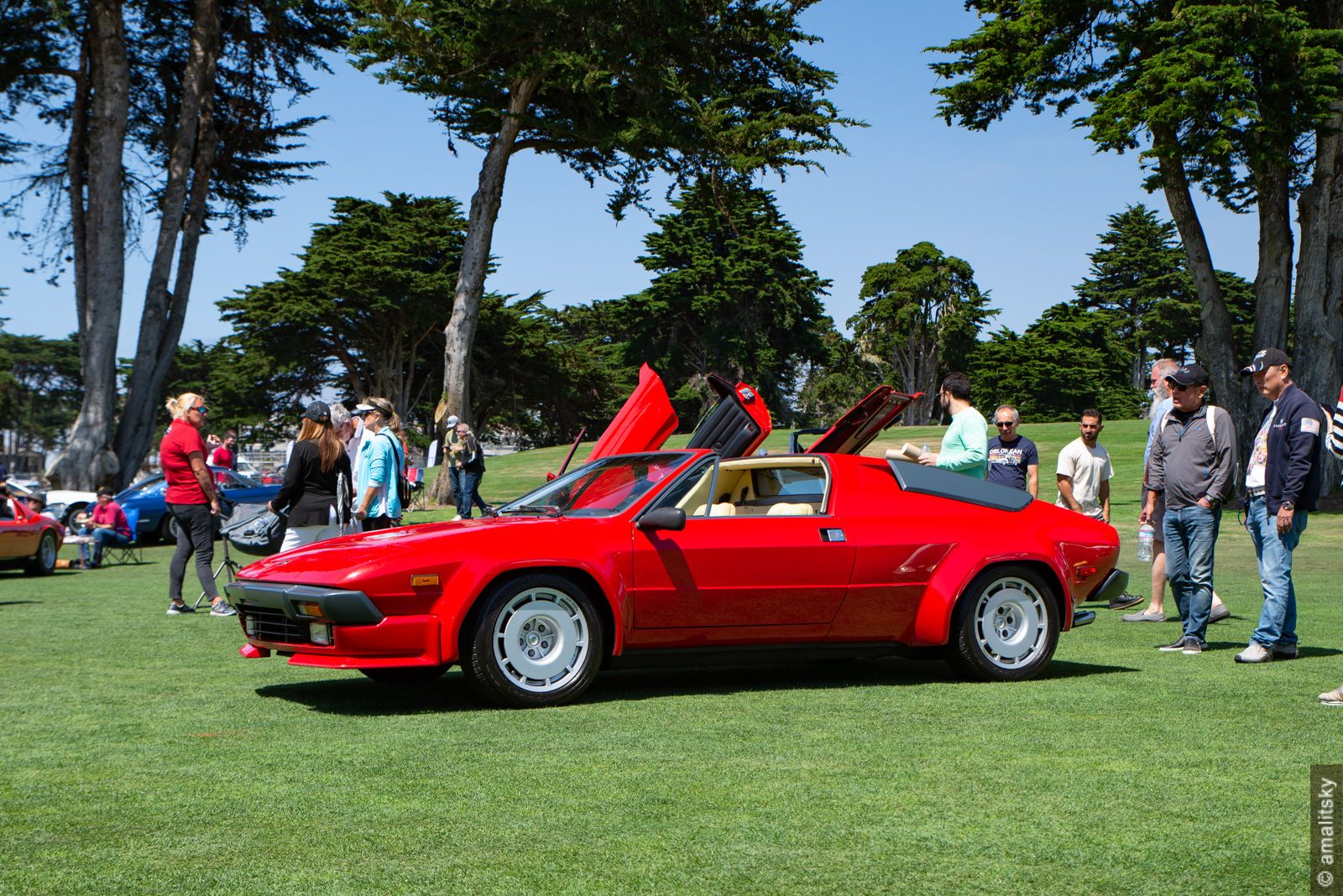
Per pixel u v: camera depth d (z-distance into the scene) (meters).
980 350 102.25
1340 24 30.53
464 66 30.73
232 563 12.33
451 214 67.50
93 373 34.59
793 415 90.81
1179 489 8.55
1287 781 4.73
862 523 7.39
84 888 3.54
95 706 6.68
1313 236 30.89
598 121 31.77
